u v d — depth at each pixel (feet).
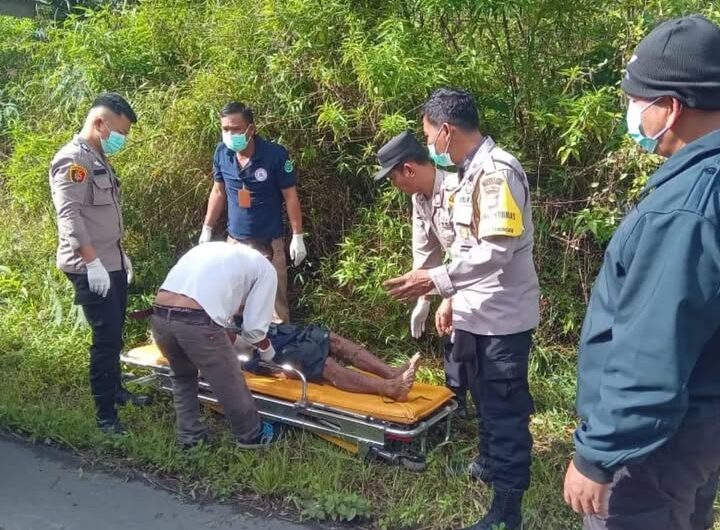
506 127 15.02
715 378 5.63
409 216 15.72
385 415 11.69
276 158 15.38
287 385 12.76
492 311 9.82
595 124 13.29
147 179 17.39
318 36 16.01
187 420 12.19
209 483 11.35
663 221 5.28
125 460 12.07
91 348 12.67
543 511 10.74
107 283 12.25
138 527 10.36
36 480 11.52
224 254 11.70
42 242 19.40
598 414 5.57
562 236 14.88
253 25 17.02
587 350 6.05
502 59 14.93
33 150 18.71
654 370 5.20
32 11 28.71
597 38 15.03
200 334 11.33
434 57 14.73
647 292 5.31
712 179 5.22
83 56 19.75
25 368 15.24
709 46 5.46
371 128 15.89
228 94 16.80
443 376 15.05
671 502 5.90
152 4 19.83
